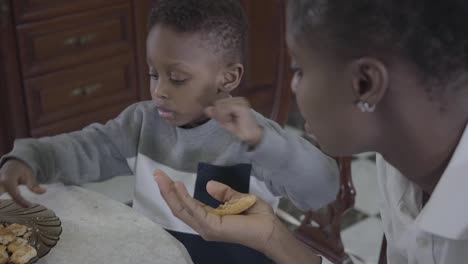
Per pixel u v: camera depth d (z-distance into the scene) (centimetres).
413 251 81
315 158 104
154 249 98
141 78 266
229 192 97
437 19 54
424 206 71
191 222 89
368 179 248
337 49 57
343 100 59
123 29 254
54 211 108
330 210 151
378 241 214
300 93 62
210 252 117
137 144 123
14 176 103
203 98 107
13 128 244
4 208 105
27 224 100
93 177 121
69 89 250
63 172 115
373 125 61
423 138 61
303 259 92
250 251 115
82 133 121
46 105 247
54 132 252
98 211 108
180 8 103
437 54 55
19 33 231
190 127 117
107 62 254
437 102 58
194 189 117
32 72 239
